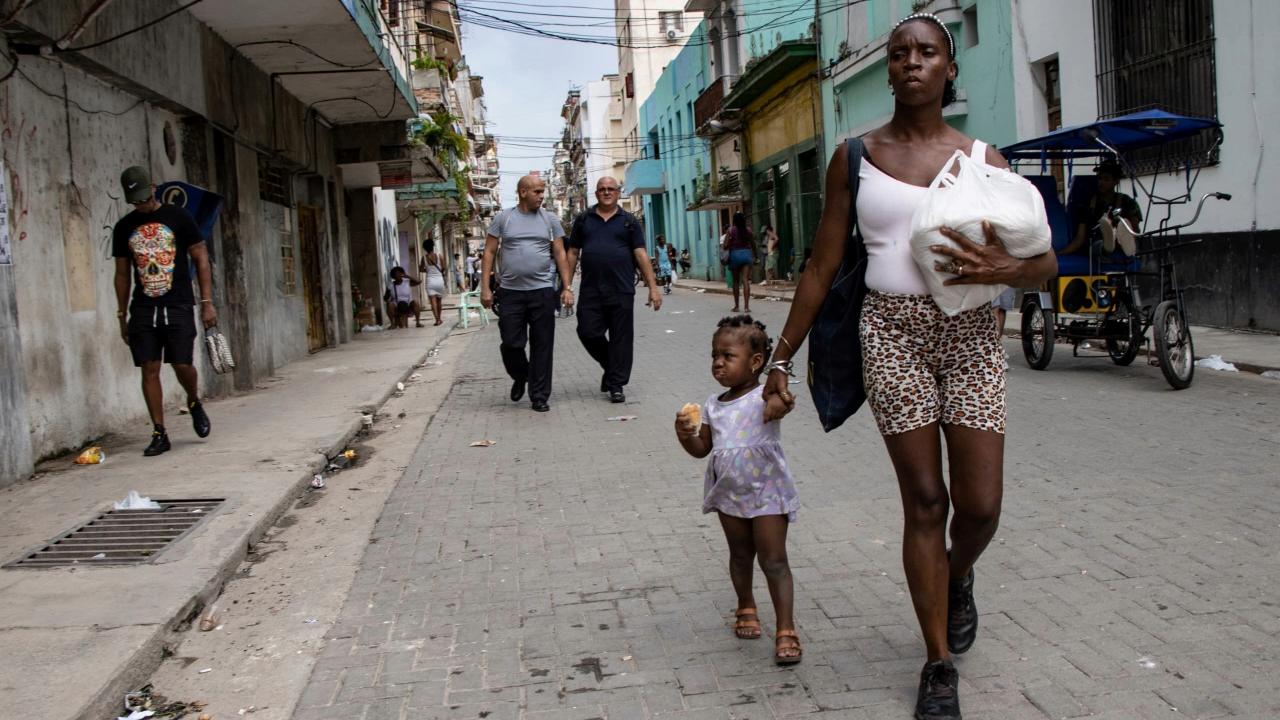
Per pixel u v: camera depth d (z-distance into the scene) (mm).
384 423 9117
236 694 3453
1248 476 5609
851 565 4473
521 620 4020
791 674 3404
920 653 3523
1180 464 5961
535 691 3367
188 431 8195
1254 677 3201
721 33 34406
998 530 4867
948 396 3029
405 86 15016
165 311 7219
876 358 3041
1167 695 3107
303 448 7270
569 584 4418
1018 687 3215
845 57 22891
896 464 3088
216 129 10812
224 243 10945
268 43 11359
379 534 5367
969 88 17609
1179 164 12461
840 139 24203
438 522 5555
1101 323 9695
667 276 36094
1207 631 3566
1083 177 9883
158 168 9570
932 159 3023
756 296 25469
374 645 3828
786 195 29344
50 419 7059
